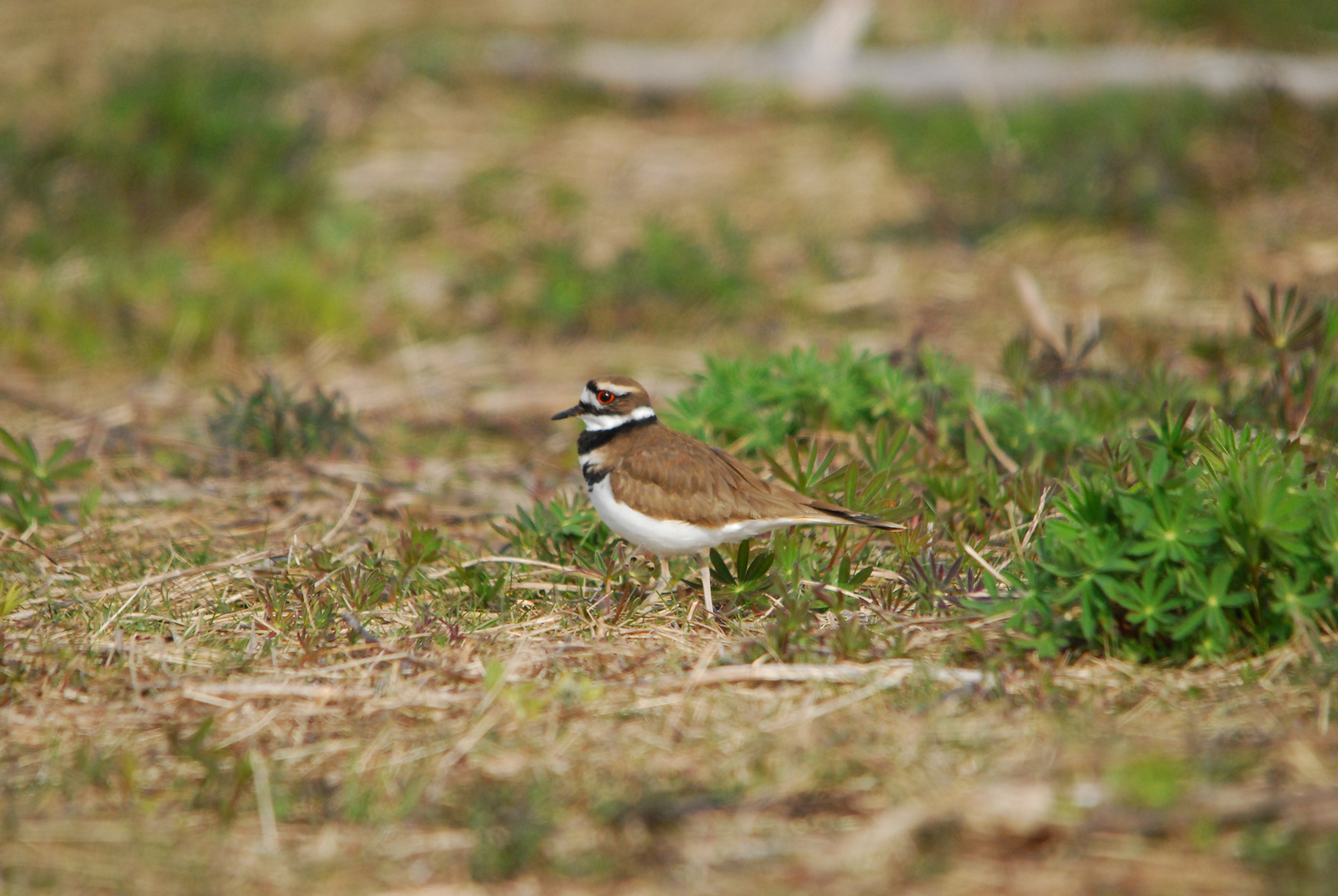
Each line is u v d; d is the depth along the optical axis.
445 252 19.86
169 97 20.80
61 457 12.04
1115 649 8.71
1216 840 6.63
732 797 7.27
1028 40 26.61
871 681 8.53
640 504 9.73
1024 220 20.16
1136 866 6.52
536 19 29.00
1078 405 12.59
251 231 20.05
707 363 12.60
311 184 20.44
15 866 6.86
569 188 21.75
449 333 17.84
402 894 6.65
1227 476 8.99
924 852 6.72
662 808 7.08
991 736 7.78
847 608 9.73
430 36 27.16
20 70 25.17
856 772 7.50
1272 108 20.89
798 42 25.56
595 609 9.94
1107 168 20.31
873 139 23.48
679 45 27.64
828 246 19.70
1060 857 6.62
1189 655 8.60
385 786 7.59
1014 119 22.72
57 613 9.95
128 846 7.07
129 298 17.89
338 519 12.17
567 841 6.97
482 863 6.78
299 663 9.13
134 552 11.33
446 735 8.10
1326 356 12.45
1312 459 11.05
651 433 10.23
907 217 20.88
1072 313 17.41
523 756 7.83
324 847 7.05
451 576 10.60
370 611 10.02
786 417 12.38
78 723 8.38
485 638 9.45
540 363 17.06
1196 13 26.66
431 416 15.35
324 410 13.88
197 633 9.66
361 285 18.88
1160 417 11.29
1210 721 7.81
